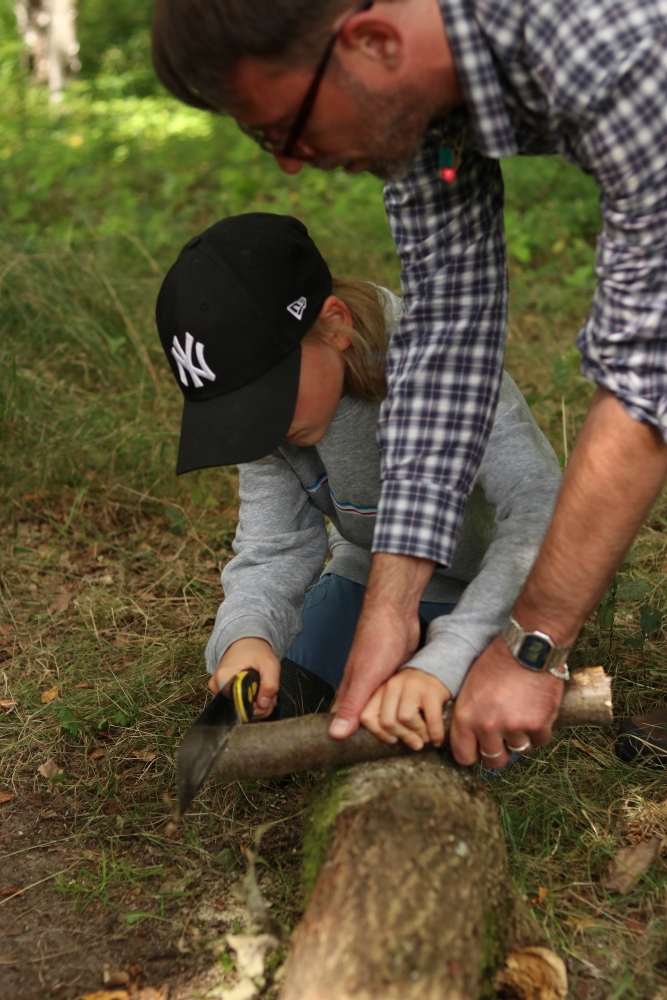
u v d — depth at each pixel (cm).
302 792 200
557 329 467
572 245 556
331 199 674
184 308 161
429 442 161
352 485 195
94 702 236
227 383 162
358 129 126
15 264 443
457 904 132
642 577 275
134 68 1492
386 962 124
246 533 202
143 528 336
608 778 197
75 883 181
